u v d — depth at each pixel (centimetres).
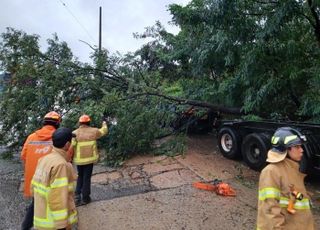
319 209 576
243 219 533
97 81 948
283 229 271
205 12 822
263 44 787
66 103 925
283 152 285
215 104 1014
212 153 949
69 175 350
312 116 810
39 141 461
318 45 821
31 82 932
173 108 962
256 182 714
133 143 895
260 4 814
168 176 752
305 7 759
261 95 820
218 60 948
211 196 634
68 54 987
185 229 501
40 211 344
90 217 547
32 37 961
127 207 586
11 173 819
